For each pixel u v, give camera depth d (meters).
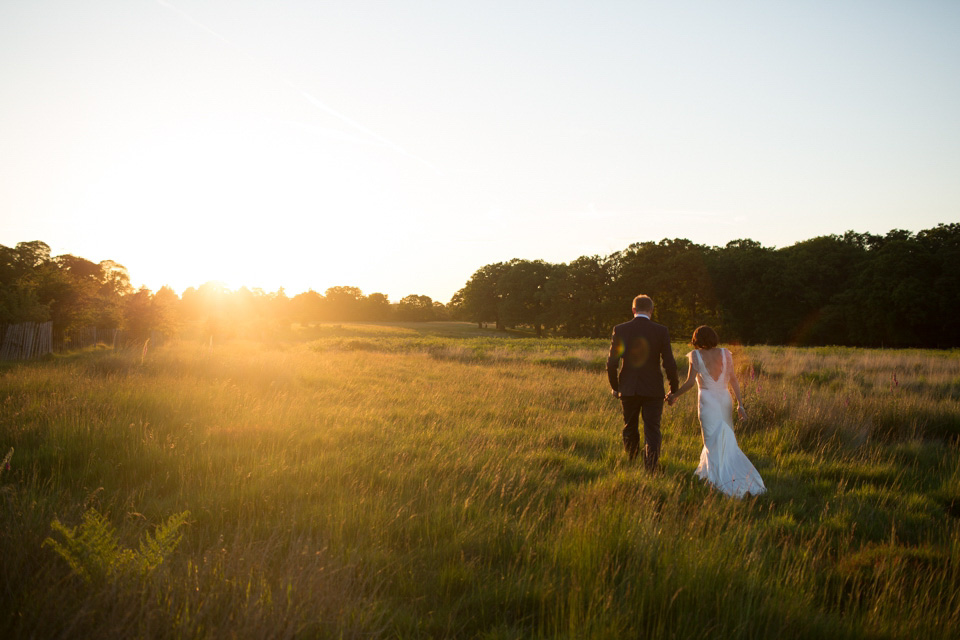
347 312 145.62
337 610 2.39
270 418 7.12
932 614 2.68
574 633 2.38
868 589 3.08
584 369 18.28
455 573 3.02
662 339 5.62
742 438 7.26
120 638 2.09
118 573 2.50
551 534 3.49
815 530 4.00
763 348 29.78
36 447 5.32
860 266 61.97
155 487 4.41
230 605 2.33
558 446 6.58
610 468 5.55
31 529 2.89
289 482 4.50
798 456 6.27
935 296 51.44
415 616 2.60
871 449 6.62
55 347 28.48
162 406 7.34
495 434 7.00
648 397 5.59
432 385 12.61
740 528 3.69
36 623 2.19
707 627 2.49
